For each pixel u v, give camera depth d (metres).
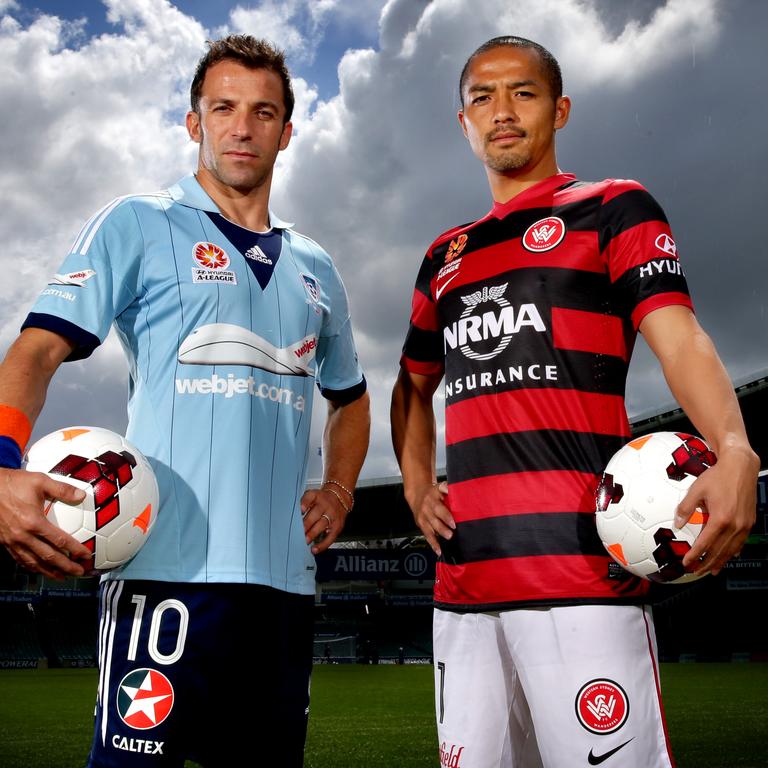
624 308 2.04
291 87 2.30
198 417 1.98
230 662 1.89
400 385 2.56
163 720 1.80
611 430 1.97
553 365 1.97
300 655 2.10
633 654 1.80
